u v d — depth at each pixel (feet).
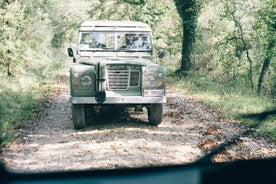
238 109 31.71
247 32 54.24
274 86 58.08
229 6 54.03
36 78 48.98
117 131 24.08
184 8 60.95
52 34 73.20
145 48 28.30
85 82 23.52
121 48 28.07
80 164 16.98
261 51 54.60
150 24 77.15
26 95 35.78
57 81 58.39
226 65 58.54
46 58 61.21
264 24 49.75
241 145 20.44
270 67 59.72
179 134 23.61
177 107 34.81
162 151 19.49
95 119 28.12
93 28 28.22
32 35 56.08
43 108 33.65
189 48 61.62
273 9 48.11
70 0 94.12
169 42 82.89
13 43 42.96
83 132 24.07
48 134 23.61
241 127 25.52
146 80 24.00
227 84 52.90
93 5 88.69
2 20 41.63
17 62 43.21
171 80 57.57
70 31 92.48
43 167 16.37
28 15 55.42
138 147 20.18
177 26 80.84
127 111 31.24
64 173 5.15
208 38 69.15
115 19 84.99
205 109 33.47
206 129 25.17
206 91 43.80
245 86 50.62
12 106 29.73
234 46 56.39
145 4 76.43
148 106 25.40
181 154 18.93
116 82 24.11
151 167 5.42
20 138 22.38
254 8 50.55
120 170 5.35
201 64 68.85
